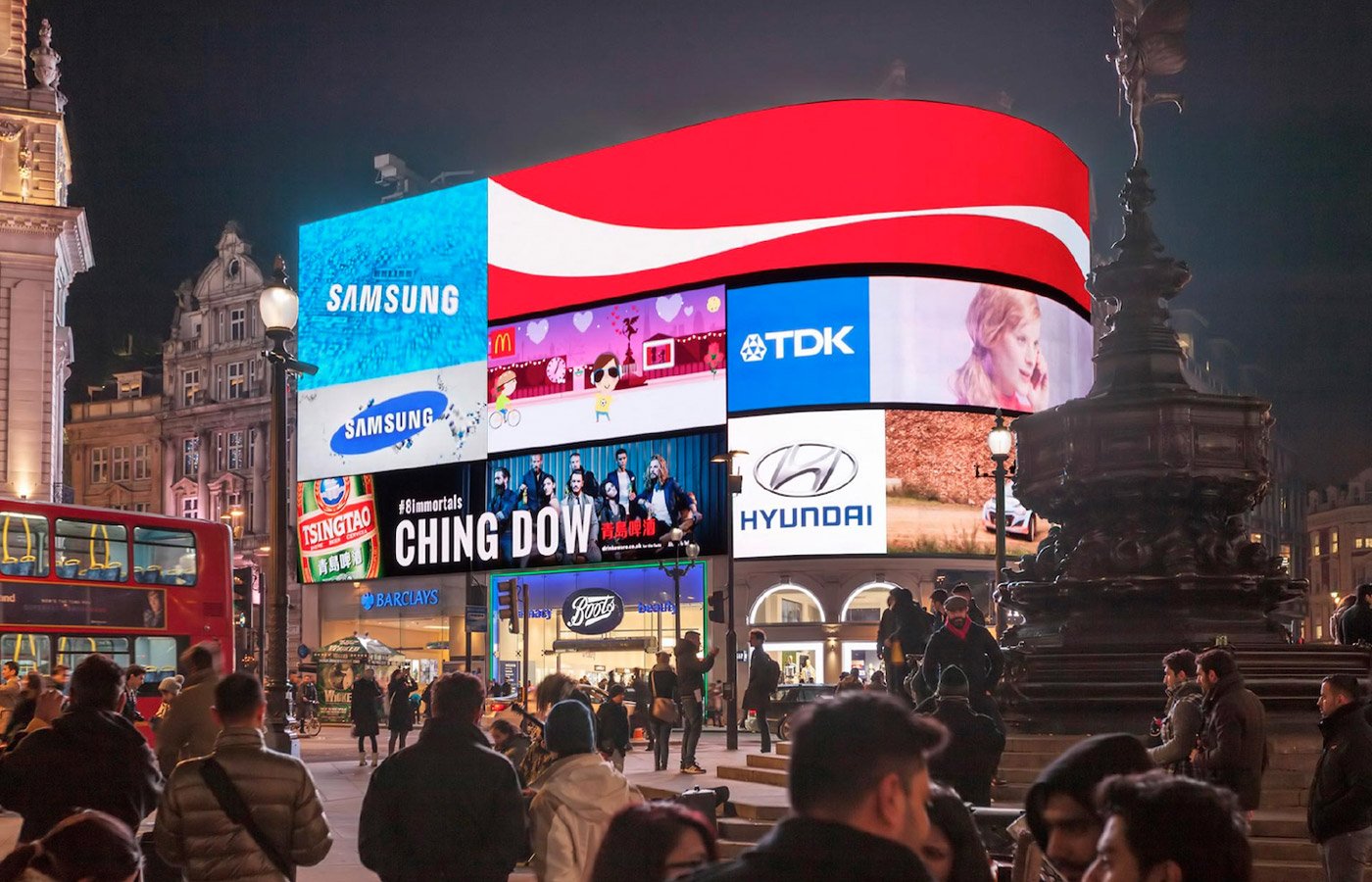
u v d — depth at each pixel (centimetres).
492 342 5569
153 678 2525
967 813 438
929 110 4884
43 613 2364
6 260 4638
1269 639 1457
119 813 698
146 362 7831
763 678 2353
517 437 5441
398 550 5738
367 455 5891
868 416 4697
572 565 5203
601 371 5238
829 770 255
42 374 4647
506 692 4441
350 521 5912
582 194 5394
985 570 4738
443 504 5622
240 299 6938
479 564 5484
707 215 5056
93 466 7312
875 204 4816
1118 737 341
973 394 4772
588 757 666
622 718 1797
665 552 4962
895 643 1544
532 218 5525
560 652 5247
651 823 338
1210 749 782
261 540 6575
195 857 576
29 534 2372
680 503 4959
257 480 6681
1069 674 1419
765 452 4800
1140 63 1627
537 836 661
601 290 5288
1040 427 1596
